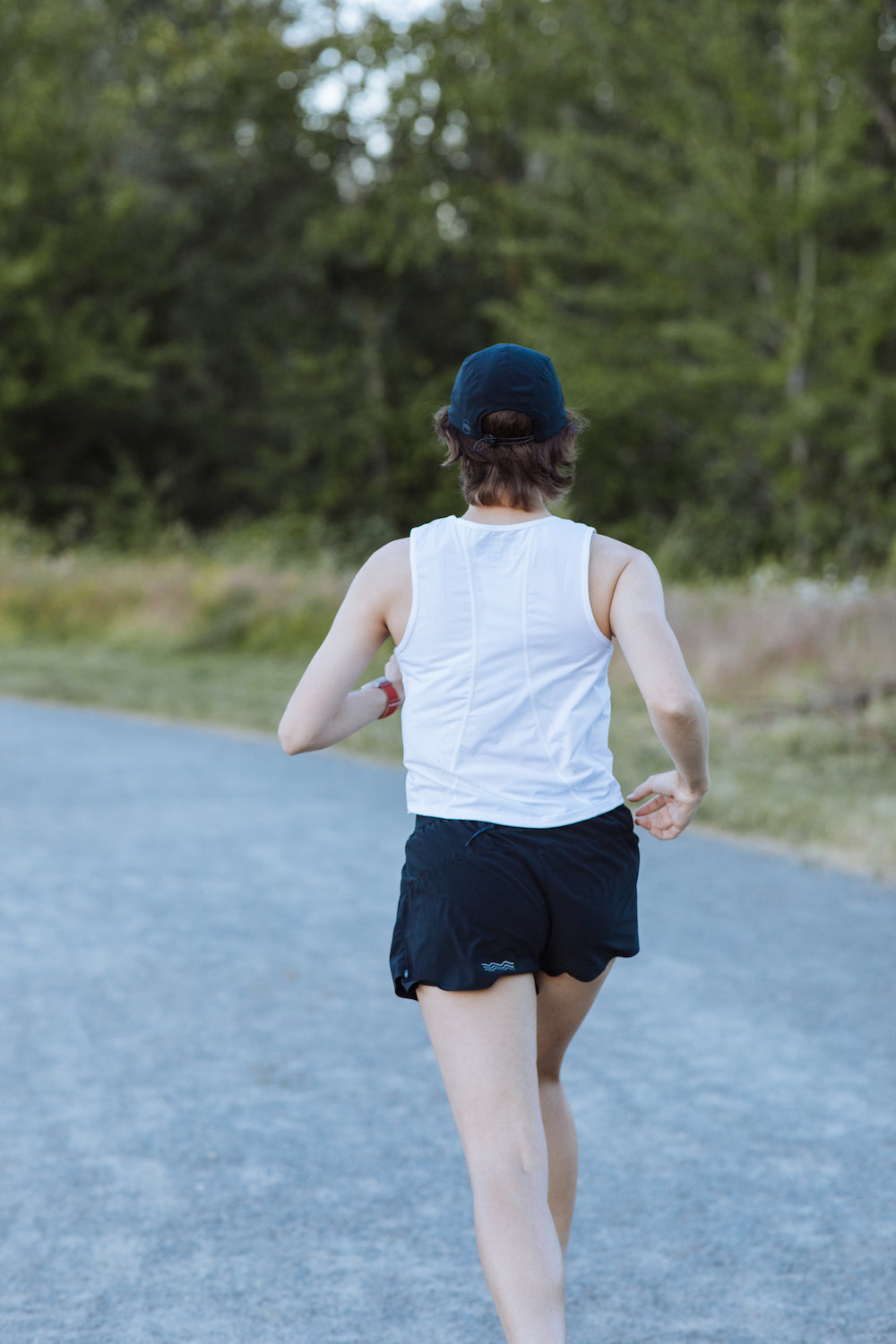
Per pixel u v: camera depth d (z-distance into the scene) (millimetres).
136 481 36812
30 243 38312
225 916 7473
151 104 39844
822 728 12727
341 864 8672
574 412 2906
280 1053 5496
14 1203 4199
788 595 16484
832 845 9203
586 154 31844
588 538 2797
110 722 15039
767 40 29141
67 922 7332
